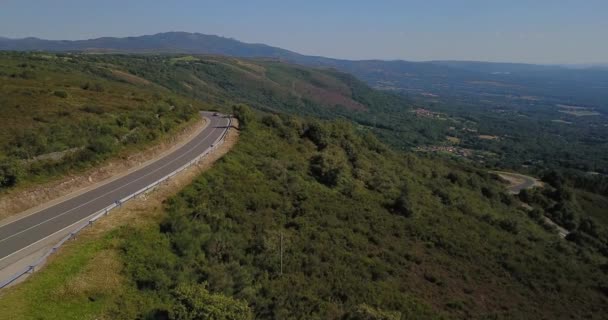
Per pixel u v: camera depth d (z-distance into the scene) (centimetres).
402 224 3612
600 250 5556
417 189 5025
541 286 3209
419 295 2588
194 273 2020
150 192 2700
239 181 3300
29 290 1608
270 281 2223
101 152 3322
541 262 3662
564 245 4644
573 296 3181
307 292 2220
